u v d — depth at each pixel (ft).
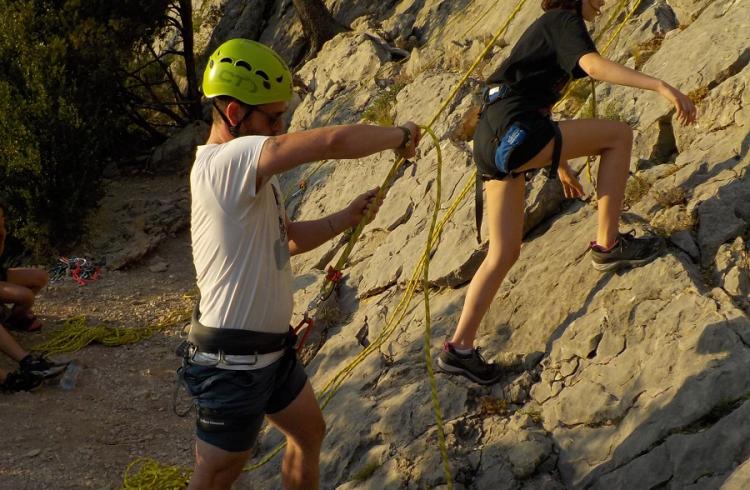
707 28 18.60
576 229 16.21
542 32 13.25
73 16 39.04
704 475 11.39
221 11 56.18
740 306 13.10
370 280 19.93
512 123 13.29
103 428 18.85
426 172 21.63
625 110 18.39
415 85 27.37
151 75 51.42
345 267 21.79
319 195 27.12
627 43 21.03
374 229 21.81
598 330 14.05
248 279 10.47
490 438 13.89
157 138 48.65
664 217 15.08
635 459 12.17
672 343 13.00
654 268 14.10
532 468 13.05
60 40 37.06
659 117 17.31
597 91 19.58
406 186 21.90
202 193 10.37
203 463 10.96
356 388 16.52
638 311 13.83
